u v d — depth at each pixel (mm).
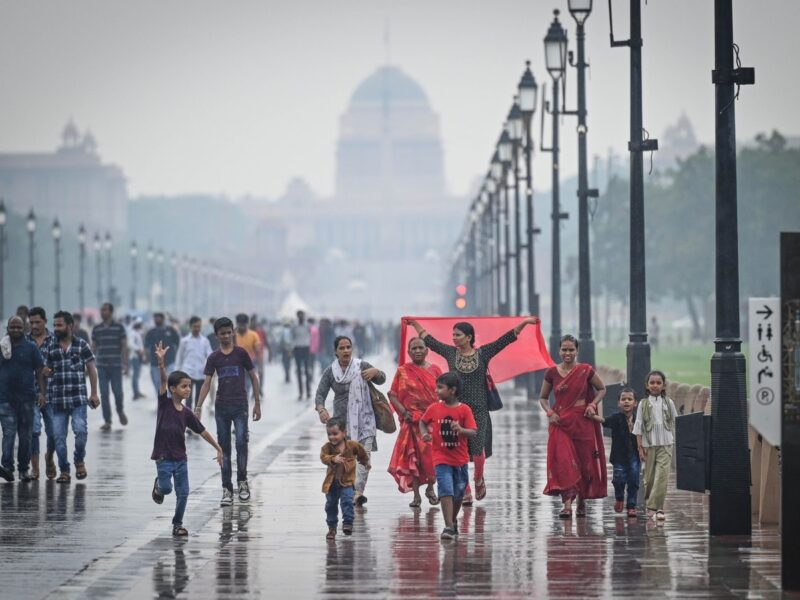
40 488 72438
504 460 85375
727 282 54188
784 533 44719
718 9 54312
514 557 51156
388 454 91625
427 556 51562
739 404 54406
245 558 51438
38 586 46469
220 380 66875
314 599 44281
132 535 57000
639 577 47156
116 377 111562
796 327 44562
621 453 60719
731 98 54250
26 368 75438
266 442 100812
